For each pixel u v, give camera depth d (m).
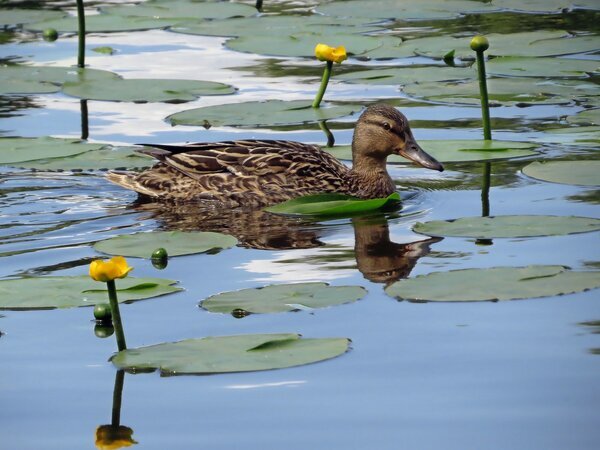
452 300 11.44
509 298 11.38
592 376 9.95
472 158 16.45
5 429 9.30
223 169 15.98
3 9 27.23
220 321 11.13
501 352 10.44
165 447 8.98
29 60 22.39
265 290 11.83
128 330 11.00
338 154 17.38
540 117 18.59
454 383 9.91
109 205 15.42
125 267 10.30
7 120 18.69
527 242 13.23
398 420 9.33
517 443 8.96
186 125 18.62
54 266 12.82
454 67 21.64
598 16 25.42
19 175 16.50
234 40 23.72
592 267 12.27
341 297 11.58
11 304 11.58
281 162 16.09
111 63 22.23
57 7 27.38
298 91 20.25
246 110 18.88
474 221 13.79
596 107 19.03
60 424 9.38
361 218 14.71
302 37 24.00
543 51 22.34
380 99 19.88
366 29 24.78
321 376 10.09
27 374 10.20
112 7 27.27
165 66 22.06
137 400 9.73
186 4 27.69
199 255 13.15
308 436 9.11
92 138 17.78
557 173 15.66
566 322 11.01
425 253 13.05
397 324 11.05
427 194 15.62
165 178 15.84
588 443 8.92
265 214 15.09
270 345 10.47
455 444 8.95
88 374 10.17
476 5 26.92
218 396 9.76
